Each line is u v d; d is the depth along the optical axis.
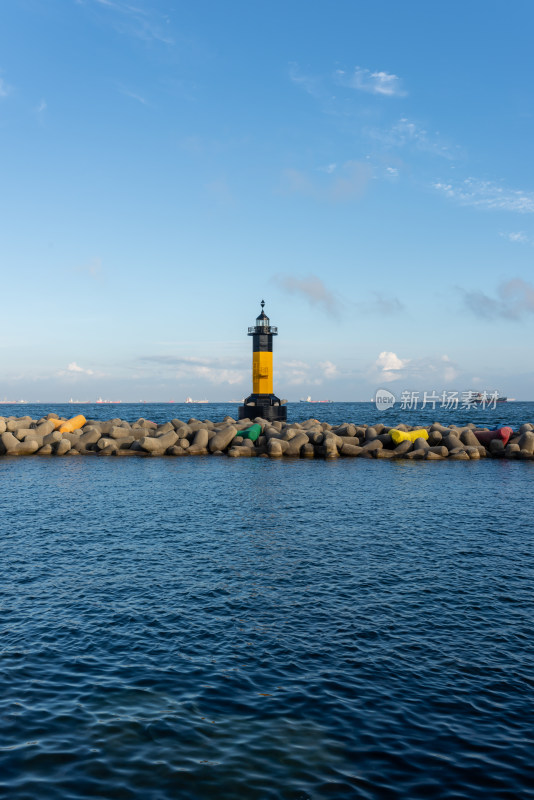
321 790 5.77
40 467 30.88
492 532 16.30
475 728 6.82
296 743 6.50
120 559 13.42
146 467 30.94
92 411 147.38
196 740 6.53
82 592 11.20
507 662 8.45
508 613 10.29
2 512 18.84
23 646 8.81
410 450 35.94
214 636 9.23
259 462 33.28
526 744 6.53
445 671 8.16
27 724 6.77
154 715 7.00
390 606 10.58
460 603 10.75
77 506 19.88
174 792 5.71
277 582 11.86
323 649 8.80
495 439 36.53
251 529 16.55
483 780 5.93
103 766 6.08
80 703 7.24
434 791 5.77
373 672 8.11
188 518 18.00
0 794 5.63
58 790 5.71
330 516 18.39
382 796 5.70
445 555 13.91
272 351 47.62
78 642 8.97
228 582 11.84
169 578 12.07
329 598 10.97
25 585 11.59
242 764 6.14
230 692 7.54
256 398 47.53
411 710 7.17
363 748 6.43
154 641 9.03
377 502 20.78
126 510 19.20
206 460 34.22
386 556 13.80
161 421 93.19
